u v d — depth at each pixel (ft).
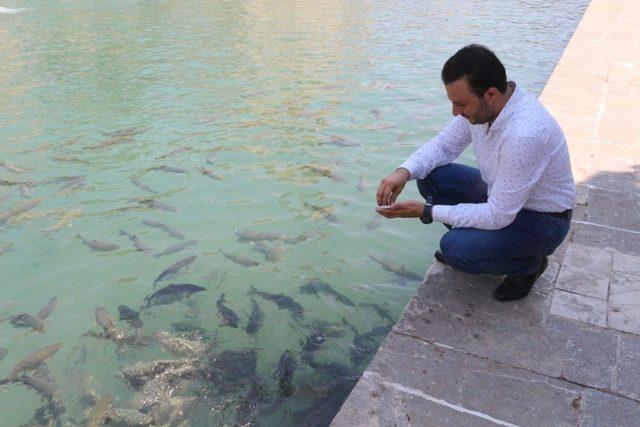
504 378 8.93
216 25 46.24
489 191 9.98
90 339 12.20
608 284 11.07
